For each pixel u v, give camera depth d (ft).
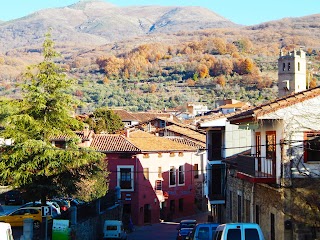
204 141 259.39
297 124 94.94
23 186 140.77
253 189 114.62
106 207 169.58
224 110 339.36
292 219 93.81
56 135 145.48
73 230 125.49
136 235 181.88
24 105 143.84
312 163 94.32
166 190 225.15
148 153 215.10
